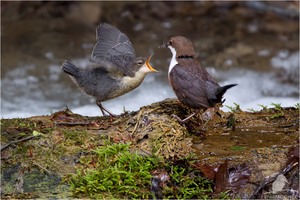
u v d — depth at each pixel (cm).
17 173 938
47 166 942
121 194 909
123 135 986
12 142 962
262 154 956
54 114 1062
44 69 1870
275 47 1998
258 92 1752
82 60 1914
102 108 1107
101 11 2169
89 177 913
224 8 2191
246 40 2031
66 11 2172
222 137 1023
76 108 1639
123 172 917
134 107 1623
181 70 1022
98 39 1095
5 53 1945
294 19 2155
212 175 917
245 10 2178
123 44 1102
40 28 2091
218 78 1823
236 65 1897
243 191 911
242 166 930
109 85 1071
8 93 1734
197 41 2022
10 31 2069
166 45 1080
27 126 1014
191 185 916
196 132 1038
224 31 2083
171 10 2184
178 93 1025
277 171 924
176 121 1005
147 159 937
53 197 905
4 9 2175
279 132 1038
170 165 930
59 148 966
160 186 911
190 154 946
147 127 984
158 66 1875
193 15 2162
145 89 1744
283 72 1864
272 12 2173
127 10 2177
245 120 1084
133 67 1067
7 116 1583
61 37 2045
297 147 948
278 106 1134
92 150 957
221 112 1088
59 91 1759
